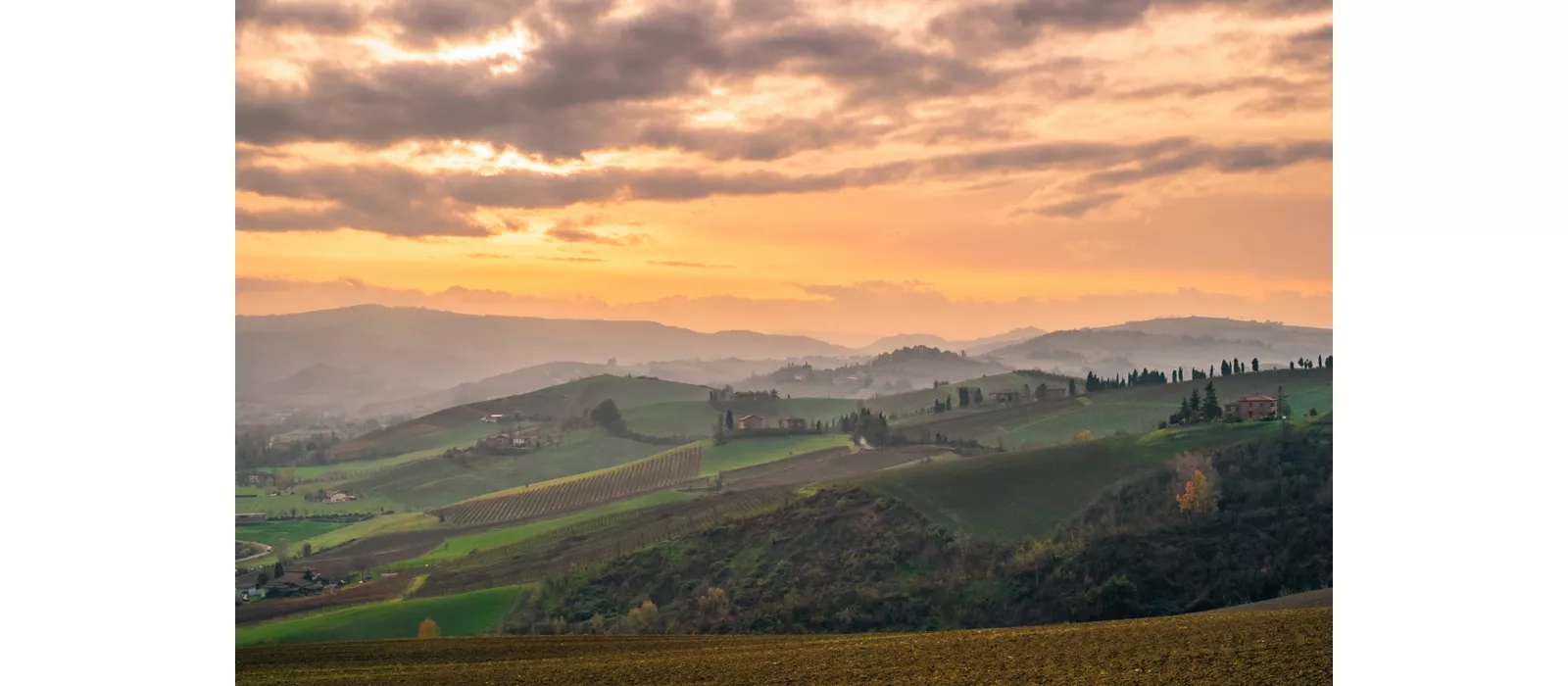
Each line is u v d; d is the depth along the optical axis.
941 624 54.41
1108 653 29.05
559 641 42.28
